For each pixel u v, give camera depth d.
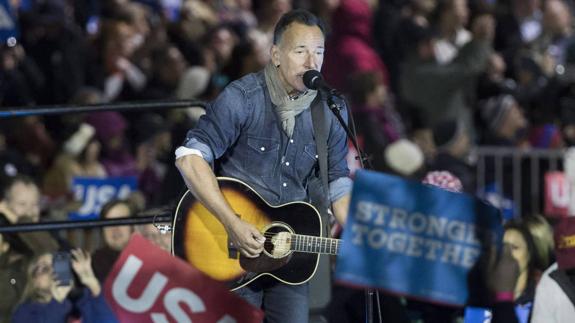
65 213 20.48
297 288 13.20
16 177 17.58
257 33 27.70
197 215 13.05
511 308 15.14
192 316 12.34
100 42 27.17
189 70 25.97
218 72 27.45
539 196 25.03
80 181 20.94
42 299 15.98
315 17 12.75
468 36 29.78
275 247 12.89
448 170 22.66
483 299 11.20
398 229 11.06
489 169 25.09
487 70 28.47
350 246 10.99
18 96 25.86
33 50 26.73
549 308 14.02
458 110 27.89
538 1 32.78
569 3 34.53
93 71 27.00
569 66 31.14
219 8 30.03
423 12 29.80
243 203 12.87
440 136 23.45
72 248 16.84
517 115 26.61
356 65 27.77
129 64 27.06
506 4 32.72
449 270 11.17
